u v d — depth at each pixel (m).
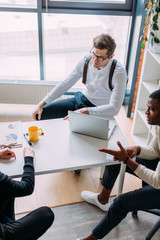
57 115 2.42
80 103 2.30
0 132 1.78
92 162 1.55
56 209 2.09
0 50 3.42
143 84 2.71
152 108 1.53
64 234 1.89
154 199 1.51
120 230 1.94
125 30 3.38
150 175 1.50
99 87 2.19
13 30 3.28
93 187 2.32
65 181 2.36
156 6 2.21
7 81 3.43
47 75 3.69
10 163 1.52
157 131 1.66
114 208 1.61
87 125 1.72
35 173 1.47
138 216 2.06
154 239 1.89
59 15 3.22
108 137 1.77
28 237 1.39
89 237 1.73
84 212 2.07
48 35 3.37
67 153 1.62
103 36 1.96
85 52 3.56
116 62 2.10
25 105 3.62
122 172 1.81
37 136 1.71
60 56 3.55
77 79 2.36
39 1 2.99
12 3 3.09
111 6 3.14
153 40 2.49
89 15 3.25
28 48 3.44
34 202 2.14
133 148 1.69
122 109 3.61
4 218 1.40
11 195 1.32
